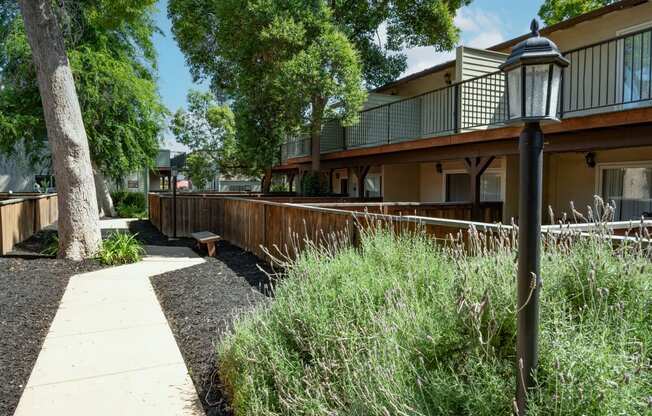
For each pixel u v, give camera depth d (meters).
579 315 1.87
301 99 9.45
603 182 8.56
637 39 7.51
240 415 2.44
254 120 12.02
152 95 16.11
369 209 7.32
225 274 6.34
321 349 2.45
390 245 3.61
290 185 20.31
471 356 1.87
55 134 7.28
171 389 2.94
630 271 2.02
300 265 3.67
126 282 6.01
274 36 9.16
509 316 1.95
